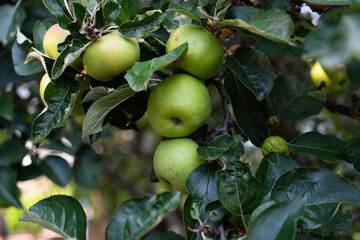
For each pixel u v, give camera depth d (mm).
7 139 622
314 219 537
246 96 666
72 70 613
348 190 545
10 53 762
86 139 981
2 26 671
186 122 606
